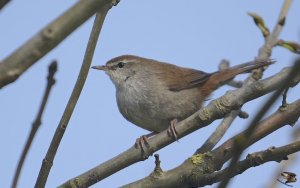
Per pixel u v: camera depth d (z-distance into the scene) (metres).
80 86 7.48
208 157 8.77
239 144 4.71
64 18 4.62
